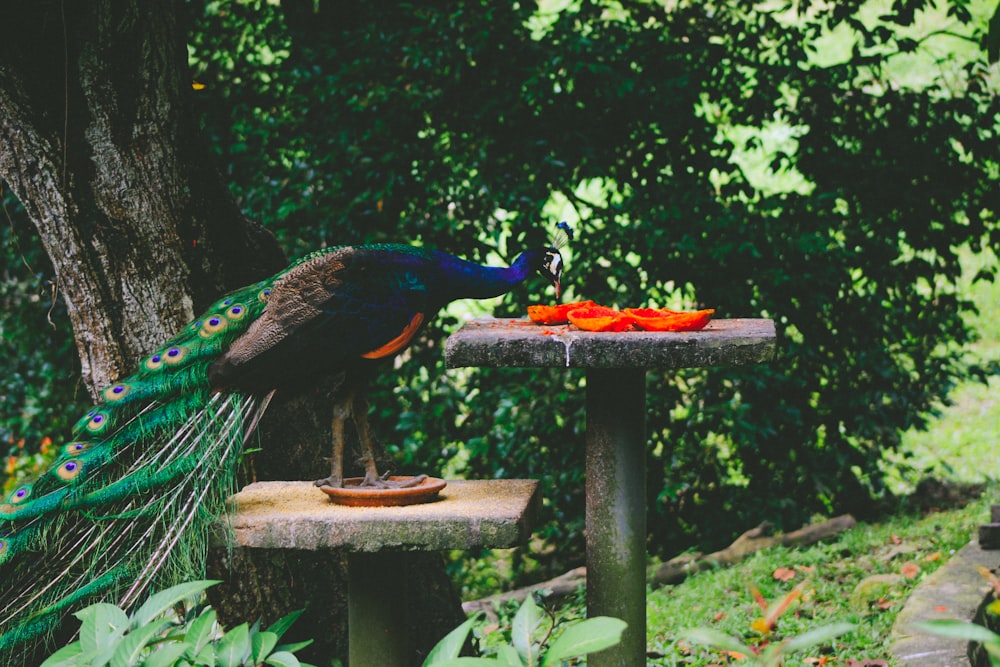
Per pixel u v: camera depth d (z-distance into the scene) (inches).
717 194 327.6
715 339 144.4
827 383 343.6
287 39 318.7
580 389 320.2
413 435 325.4
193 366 152.4
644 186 319.9
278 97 322.0
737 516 335.6
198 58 327.6
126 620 123.6
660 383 328.8
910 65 580.4
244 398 152.7
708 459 336.5
